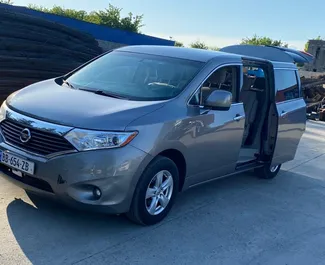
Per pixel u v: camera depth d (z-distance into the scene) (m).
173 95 4.70
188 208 5.22
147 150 4.11
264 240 4.66
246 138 6.61
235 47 7.65
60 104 4.24
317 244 4.74
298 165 8.30
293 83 7.16
